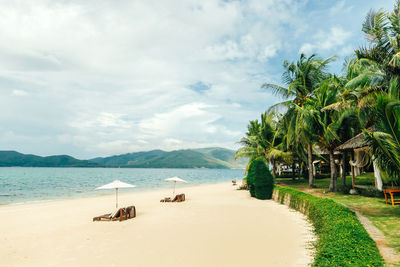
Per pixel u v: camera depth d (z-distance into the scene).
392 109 8.22
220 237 8.72
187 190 31.38
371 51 13.53
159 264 6.51
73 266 6.62
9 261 7.16
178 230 9.92
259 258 6.63
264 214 12.64
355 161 17.34
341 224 6.96
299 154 27.42
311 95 20.84
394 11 12.91
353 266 4.30
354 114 16.34
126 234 9.67
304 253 6.78
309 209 10.87
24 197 26.84
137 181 60.78
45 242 8.96
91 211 15.88
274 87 21.86
